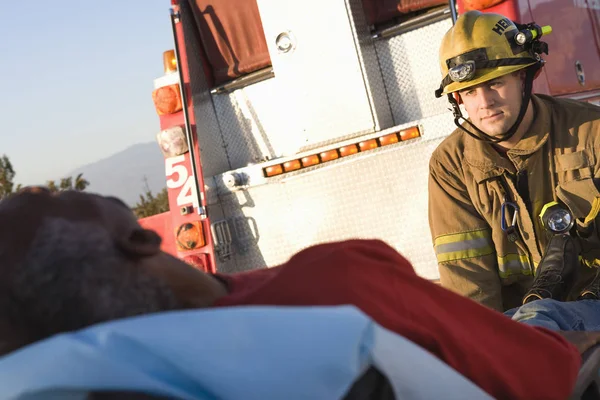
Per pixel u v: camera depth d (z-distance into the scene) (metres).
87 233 0.93
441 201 2.92
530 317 1.96
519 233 2.80
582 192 2.66
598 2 5.47
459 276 2.84
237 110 5.06
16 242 0.91
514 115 2.67
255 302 1.05
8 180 14.98
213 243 4.65
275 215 4.70
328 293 1.06
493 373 1.17
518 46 2.63
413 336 1.10
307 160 4.55
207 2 4.96
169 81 4.80
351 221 4.53
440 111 4.60
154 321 0.82
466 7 4.07
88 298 0.91
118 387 0.78
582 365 1.40
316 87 4.49
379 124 4.46
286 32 4.50
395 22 4.70
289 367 0.80
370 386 0.94
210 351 0.79
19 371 0.78
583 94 4.87
